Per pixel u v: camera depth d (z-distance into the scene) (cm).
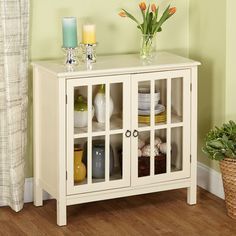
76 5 516
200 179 546
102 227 487
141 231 482
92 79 481
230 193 493
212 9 520
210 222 493
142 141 504
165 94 503
